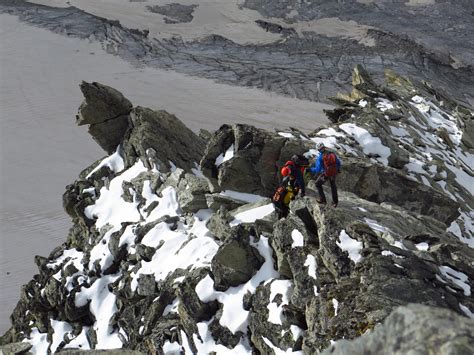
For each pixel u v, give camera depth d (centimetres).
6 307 3056
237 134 1811
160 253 1753
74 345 1855
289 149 1789
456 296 1075
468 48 7769
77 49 7506
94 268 1952
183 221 1856
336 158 1360
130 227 1956
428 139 2858
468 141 3034
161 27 8462
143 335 1584
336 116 3083
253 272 1405
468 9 8862
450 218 1975
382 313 982
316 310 1120
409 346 454
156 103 6081
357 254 1155
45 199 4244
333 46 7819
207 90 6431
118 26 8281
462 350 427
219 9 9031
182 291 1451
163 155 2166
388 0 9125
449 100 3766
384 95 3416
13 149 5025
